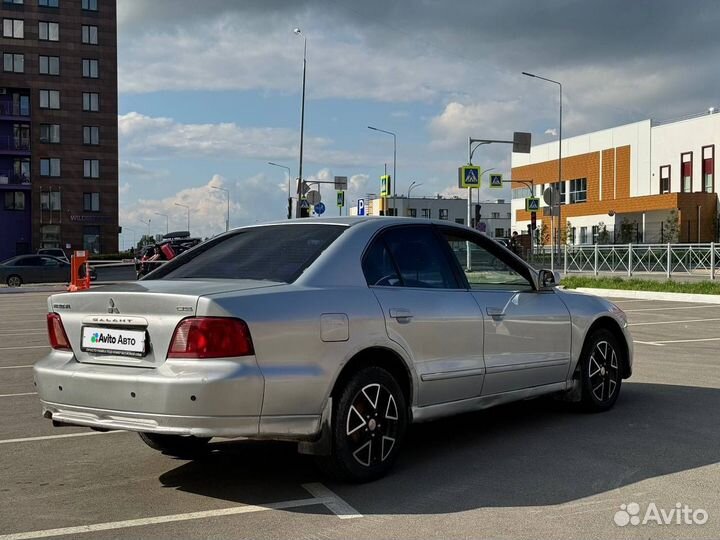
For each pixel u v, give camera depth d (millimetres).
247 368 4234
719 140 49594
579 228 60906
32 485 4902
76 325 4742
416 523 4098
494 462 5219
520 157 70188
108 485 4891
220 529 4066
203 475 5090
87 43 68438
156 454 5668
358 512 4289
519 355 5879
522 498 4473
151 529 4078
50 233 67375
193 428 4172
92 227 68750
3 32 66125
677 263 29062
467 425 6316
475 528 4012
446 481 4816
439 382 5211
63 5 67750
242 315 4277
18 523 4188
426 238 5594
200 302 4254
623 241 54688
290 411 4395
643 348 11008
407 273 5305
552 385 6250
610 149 58875
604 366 6719
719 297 19766
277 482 4898
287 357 4398
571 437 5855
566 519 4125
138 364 4414
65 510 4406
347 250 5039
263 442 5977
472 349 5488
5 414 7086
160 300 4352
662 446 5559
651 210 52469
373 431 4805
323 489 4707
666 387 7867
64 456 5625
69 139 68000
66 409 4617
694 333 12961
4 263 35500
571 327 6367
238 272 5000
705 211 49844
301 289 4633
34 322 17109
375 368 4820
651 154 55000
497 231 107125
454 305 5402
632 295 22875
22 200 67312
